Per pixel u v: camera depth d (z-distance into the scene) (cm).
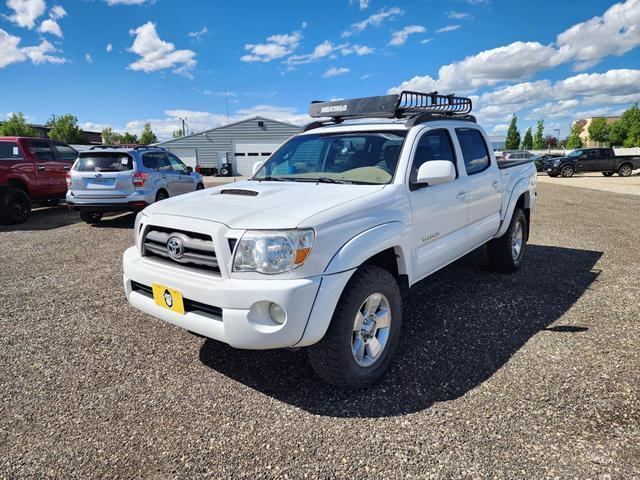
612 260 584
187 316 260
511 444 225
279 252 236
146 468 213
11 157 1005
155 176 902
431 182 320
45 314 414
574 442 225
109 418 253
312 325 240
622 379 283
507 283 486
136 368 311
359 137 368
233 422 248
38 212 1159
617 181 2147
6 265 597
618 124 6631
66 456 222
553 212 1048
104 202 853
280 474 208
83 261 618
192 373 303
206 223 254
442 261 373
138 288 302
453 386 281
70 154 1177
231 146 3719
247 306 236
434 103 421
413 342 344
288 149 409
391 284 286
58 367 313
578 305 417
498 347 333
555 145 8800
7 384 291
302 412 257
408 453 220
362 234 266
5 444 232
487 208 440
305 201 273
